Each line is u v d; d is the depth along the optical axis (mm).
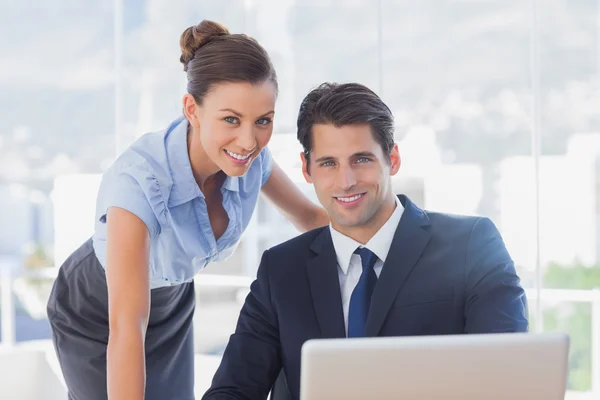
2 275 4078
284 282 1739
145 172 1732
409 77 10594
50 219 13227
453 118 10602
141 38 9484
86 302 2072
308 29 9414
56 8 12445
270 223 5676
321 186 1647
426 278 1651
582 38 10008
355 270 1705
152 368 2125
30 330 12195
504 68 10422
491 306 1604
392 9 10469
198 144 1798
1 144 12891
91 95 12586
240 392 1681
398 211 1719
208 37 1697
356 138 1607
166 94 5059
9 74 12641
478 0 10500
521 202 9797
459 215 1757
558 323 10477
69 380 2162
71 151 12805
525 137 10469
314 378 1094
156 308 2051
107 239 1698
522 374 1109
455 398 1108
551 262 10445
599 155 10125
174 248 1849
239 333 1768
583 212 10180
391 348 1097
